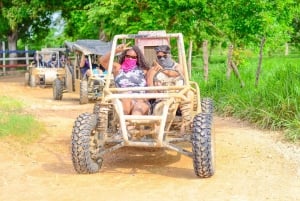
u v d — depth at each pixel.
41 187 7.14
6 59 33.66
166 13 15.34
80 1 25.27
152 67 8.54
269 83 12.99
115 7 15.95
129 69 8.40
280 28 14.95
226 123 12.17
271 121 11.22
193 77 17.64
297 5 14.83
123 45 8.61
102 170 8.02
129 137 7.56
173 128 8.34
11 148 9.36
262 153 8.98
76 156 7.60
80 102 16.69
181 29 15.76
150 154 9.02
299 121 10.36
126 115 7.54
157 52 8.51
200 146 7.23
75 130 7.64
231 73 16.88
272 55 35.03
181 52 8.62
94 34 26.73
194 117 7.59
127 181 7.38
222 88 14.85
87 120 7.71
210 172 7.37
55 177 7.63
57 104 16.73
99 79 16.61
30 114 13.32
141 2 15.71
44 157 8.90
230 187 7.01
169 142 7.67
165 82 8.33
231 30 15.36
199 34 16.14
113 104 7.78
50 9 29.59
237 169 7.94
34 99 18.30
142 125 7.53
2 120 10.78
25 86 24.59
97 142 7.91
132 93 7.98
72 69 18.56
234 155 8.87
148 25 15.38
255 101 12.53
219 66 19.38
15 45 37.31
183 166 8.20
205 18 15.41
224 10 14.95
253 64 21.02
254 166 8.12
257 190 6.88
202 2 14.63
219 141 10.03
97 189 7.00
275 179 7.38
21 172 7.93
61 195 6.76
